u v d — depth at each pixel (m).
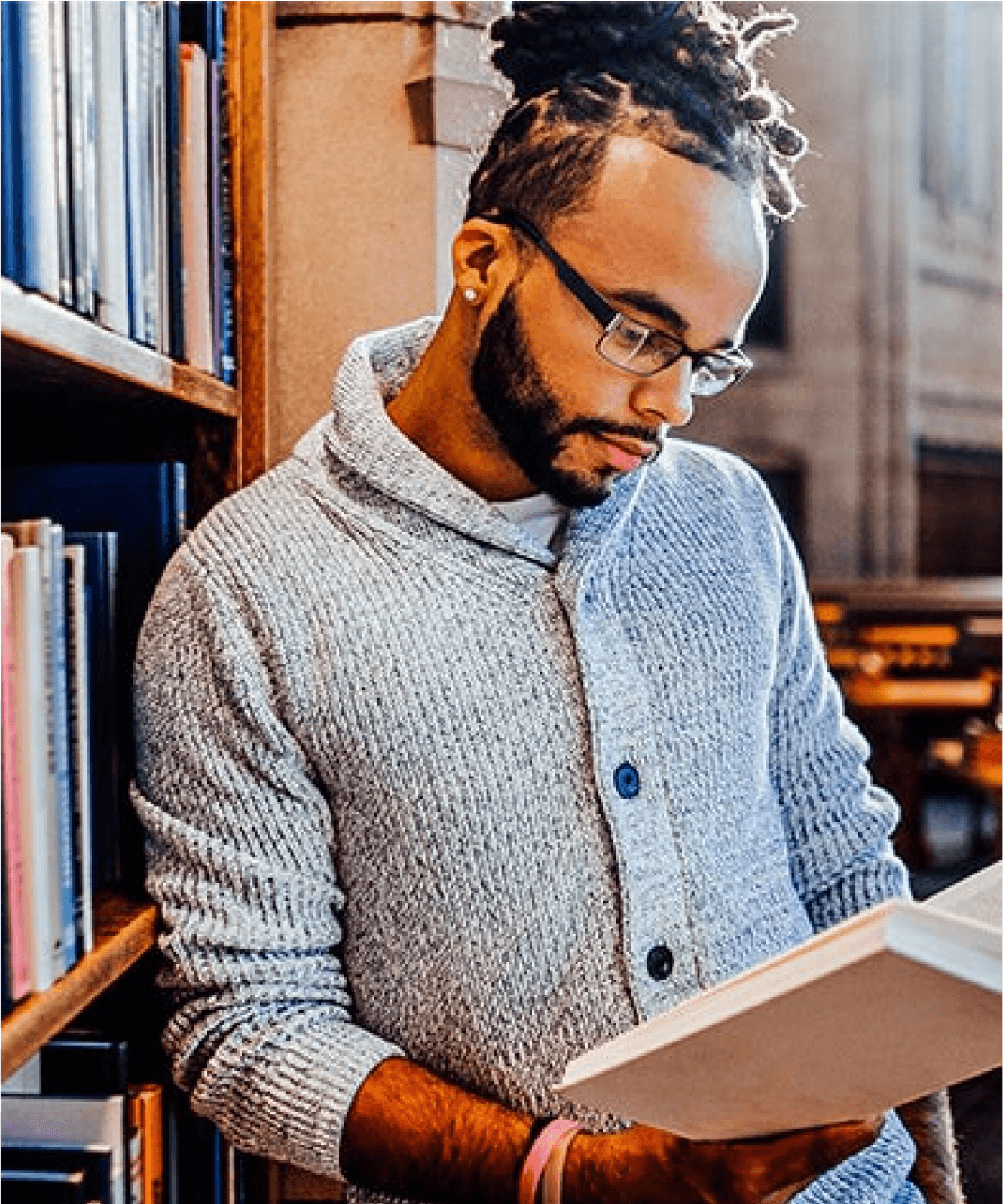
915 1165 1.40
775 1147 1.02
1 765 0.93
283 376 1.80
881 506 8.67
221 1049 1.21
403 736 1.21
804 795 1.43
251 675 1.22
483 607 1.22
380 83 1.76
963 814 7.19
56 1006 0.99
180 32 1.46
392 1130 1.15
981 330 8.97
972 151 8.89
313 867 1.25
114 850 1.32
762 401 8.73
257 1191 1.71
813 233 8.57
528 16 1.15
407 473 1.23
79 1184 1.11
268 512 1.27
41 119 0.97
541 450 1.18
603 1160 1.09
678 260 1.10
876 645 6.57
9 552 0.95
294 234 1.79
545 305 1.13
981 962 0.84
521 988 1.22
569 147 1.12
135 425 1.56
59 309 1.00
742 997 0.89
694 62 1.13
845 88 8.46
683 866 1.24
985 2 8.58
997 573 9.01
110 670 1.30
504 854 1.21
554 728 1.22
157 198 1.27
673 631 1.27
